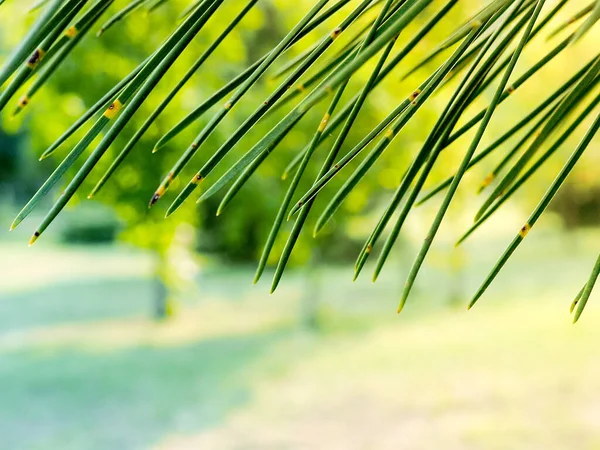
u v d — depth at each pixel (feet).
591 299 31.65
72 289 39.96
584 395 17.67
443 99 16.48
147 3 1.61
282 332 28.27
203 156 14.70
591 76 1.60
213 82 15.02
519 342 24.12
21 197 85.30
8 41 14.78
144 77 1.17
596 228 53.16
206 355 24.45
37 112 15.31
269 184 19.57
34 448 15.94
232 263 48.06
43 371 22.81
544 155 1.80
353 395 19.29
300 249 20.67
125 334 28.25
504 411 16.98
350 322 30.19
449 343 24.72
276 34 19.43
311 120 18.19
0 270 48.85
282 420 17.31
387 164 19.38
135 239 15.62
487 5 1.51
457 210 24.56
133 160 13.64
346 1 1.39
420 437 15.74
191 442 15.88
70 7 1.05
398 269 44.83
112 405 18.94
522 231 1.32
